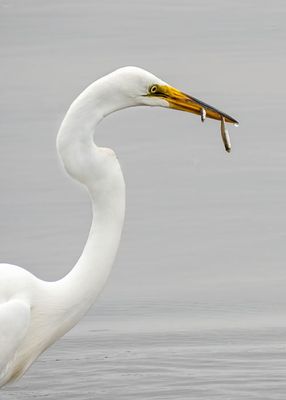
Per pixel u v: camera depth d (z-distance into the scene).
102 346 11.99
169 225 15.31
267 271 13.98
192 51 25.62
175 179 16.83
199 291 13.46
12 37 29.31
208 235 15.02
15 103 21.30
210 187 16.55
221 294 13.33
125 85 8.16
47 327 8.39
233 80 22.42
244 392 10.74
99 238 8.37
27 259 14.37
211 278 13.80
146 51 26.02
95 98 8.11
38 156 17.98
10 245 14.78
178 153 17.86
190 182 16.72
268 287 13.51
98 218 8.36
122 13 32.56
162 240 14.88
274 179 16.80
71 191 16.55
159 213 15.69
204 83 22.30
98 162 8.21
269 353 11.66
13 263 14.27
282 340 11.98
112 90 8.14
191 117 19.69
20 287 8.17
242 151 17.92
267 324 12.45
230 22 29.58
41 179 17.03
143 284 13.70
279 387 10.84
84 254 8.43
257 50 25.34
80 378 11.20
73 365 11.54
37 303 8.29
